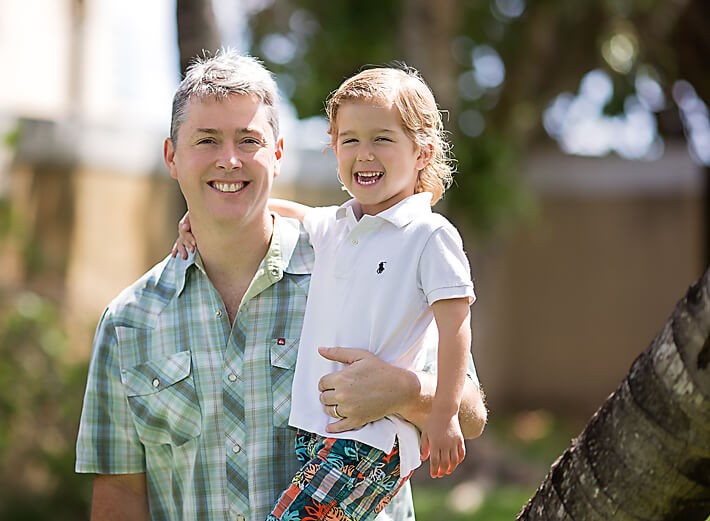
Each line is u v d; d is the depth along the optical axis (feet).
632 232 49.32
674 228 48.83
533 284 50.47
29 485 28.84
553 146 49.44
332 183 36.52
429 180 11.19
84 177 31.83
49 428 29.37
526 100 41.73
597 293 49.83
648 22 40.73
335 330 10.66
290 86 40.24
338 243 11.07
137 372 11.46
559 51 41.96
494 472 34.01
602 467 8.39
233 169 11.00
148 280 11.78
